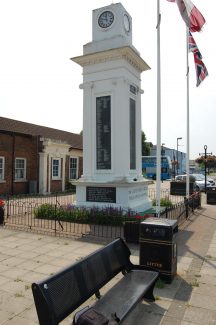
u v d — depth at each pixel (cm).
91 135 1310
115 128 1263
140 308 463
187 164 1617
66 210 1191
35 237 897
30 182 2339
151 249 569
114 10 1310
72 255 725
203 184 2870
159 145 1046
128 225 855
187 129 1625
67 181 2686
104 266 446
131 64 1335
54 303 327
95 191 1267
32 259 693
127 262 514
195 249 796
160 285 541
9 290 525
